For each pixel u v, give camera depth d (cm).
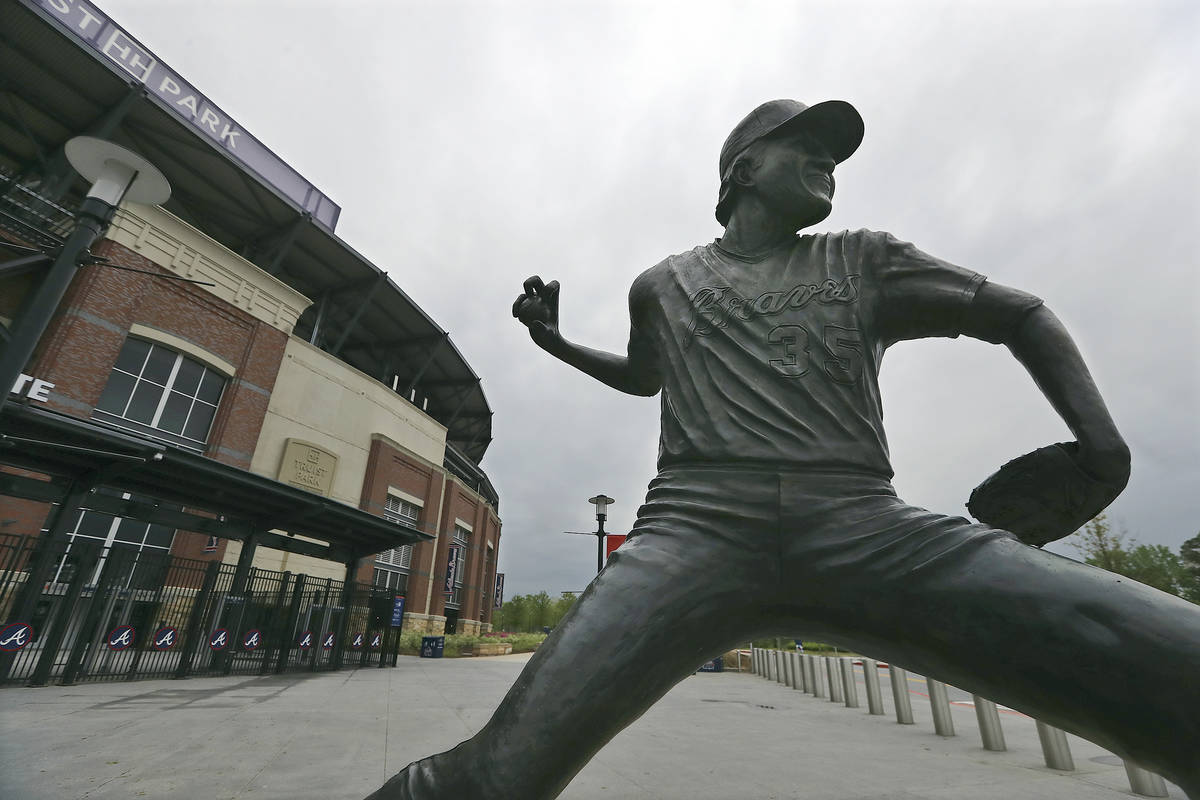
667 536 113
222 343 2055
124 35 2208
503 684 1138
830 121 141
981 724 606
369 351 3578
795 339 123
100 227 671
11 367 596
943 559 99
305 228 2572
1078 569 93
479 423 4575
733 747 588
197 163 2298
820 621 111
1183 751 80
